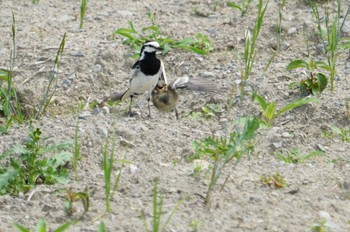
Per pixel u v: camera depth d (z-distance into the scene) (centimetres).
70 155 1138
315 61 1469
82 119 1313
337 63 1514
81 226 988
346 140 1256
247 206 1022
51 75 1452
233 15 1714
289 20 1662
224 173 1108
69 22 1712
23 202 1052
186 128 1285
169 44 1555
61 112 1399
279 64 1505
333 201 1043
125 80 1491
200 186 1068
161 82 1356
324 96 1370
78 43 1588
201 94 1407
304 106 1336
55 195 1064
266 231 968
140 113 1382
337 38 1530
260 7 1397
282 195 1052
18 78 1473
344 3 1736
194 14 1738
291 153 1204
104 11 1773
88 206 1014
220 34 1625
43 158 1168
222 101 1377
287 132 1270
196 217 995
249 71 1420
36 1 1830
